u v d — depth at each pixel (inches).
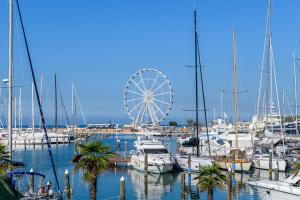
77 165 1487.5
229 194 1983.3
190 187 2368.4
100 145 1503.4
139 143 3115.2
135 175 2851.9
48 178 2664.9
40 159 3823.8
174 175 2807.6
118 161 3161.9
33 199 1581.0
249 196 2140.7
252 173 2755.9
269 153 2888.8
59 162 3597.4
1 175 1434.5
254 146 3080.7
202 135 4069.9
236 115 3088.1
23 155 4185.5
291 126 3983.8
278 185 1807.3
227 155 2984.7
